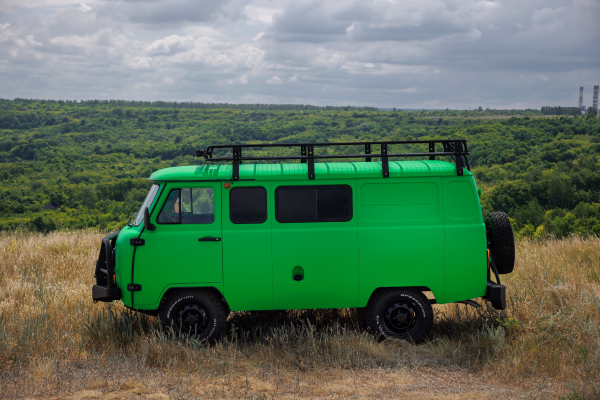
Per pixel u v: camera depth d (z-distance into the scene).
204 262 5.66
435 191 5.81
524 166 124.56
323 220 5.73
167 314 5.68
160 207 5.66
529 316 6.27
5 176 149.88
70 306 7.09
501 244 5.97
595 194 85.06
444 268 5.77
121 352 5.49
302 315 6.52
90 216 67.25
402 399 4.42
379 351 5.42
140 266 5.62
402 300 5.83
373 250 5.74
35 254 10.29
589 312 6.42
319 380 4.85
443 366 5.20
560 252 9.98
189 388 4.62
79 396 4.47
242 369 5.13
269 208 5.71
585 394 4.33
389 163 5.94
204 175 5.71
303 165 5.90
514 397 4.45
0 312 6.71
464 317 6.46
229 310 6.10
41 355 5.40
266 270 5.70
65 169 163.50
